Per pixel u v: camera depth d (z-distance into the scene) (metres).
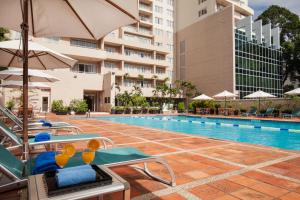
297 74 39.97
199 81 37.38
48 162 2.34
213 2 38.28
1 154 2.20
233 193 3.03
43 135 4.06
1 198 2.35
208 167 4.18
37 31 3.65
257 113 20.27
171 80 42.56
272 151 5.58
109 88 28.98
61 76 27.91
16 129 5.68
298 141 10.03
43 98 26.88
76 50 29.73
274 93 35.78
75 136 4.51
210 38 35.44
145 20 42.88
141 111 28.66
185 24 43.81
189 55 40.00
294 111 17.95
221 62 33.19
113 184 1.69
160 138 7.63
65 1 2.93
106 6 2.67
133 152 3.18
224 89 32.44
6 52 5.25
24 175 2.14
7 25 3.76
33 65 5.87
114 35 36.25
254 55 33.56
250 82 32.75
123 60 34.78
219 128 14.34
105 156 2.93
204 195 2.96
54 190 1.49
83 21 3.14
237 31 31.94
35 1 3.11
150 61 37.47
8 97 22.17
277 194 3.00
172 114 26.16
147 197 2.88
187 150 5.66
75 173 1.60
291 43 38.19
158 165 4.29
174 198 2.86
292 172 3.91
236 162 4.53
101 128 10.78
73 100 27.05
